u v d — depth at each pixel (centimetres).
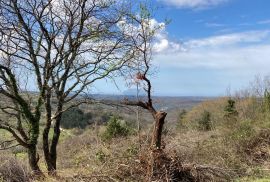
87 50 1352
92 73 1351
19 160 1227
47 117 1357
